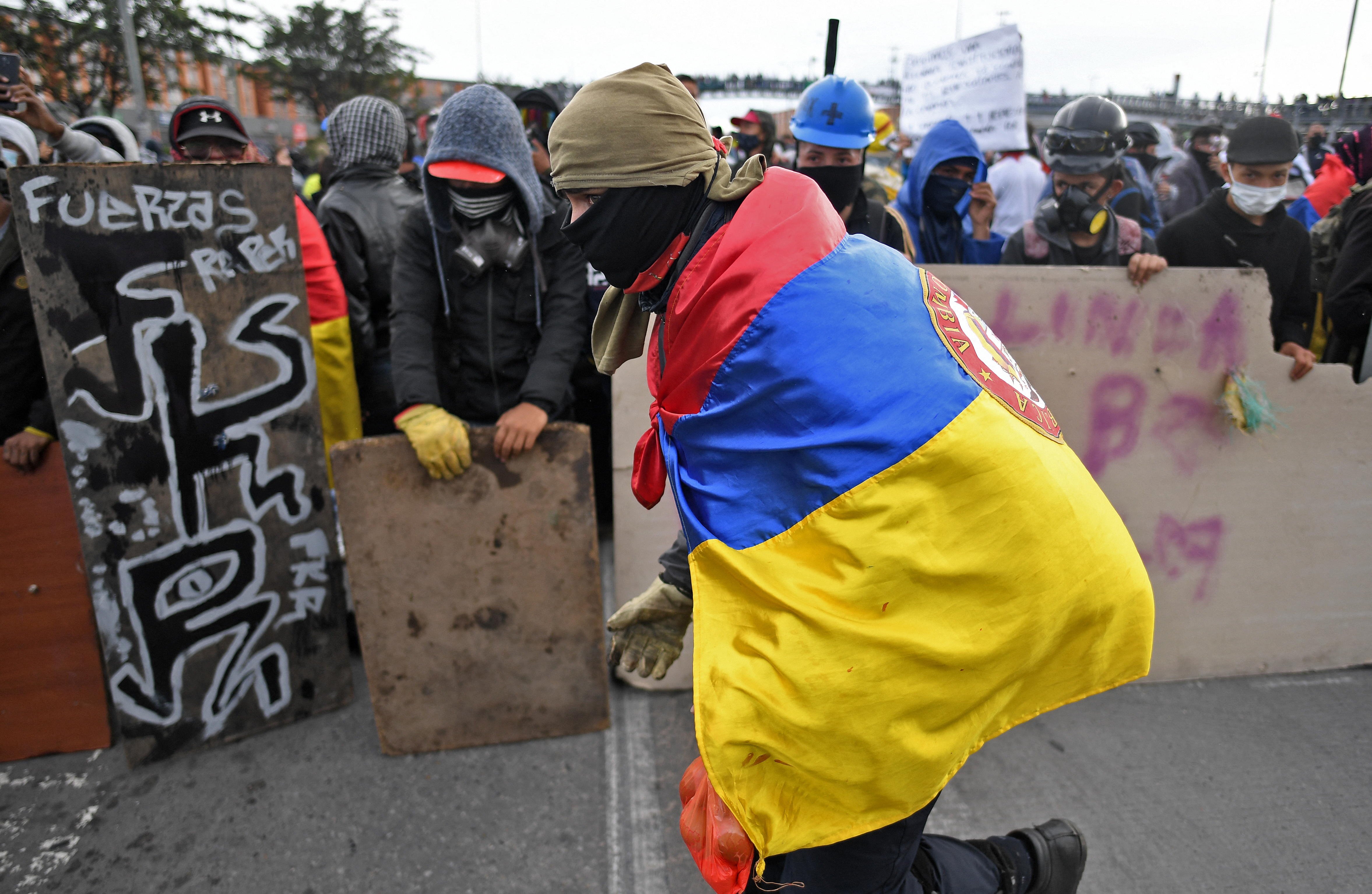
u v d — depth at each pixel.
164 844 1.96
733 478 1.07
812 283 1.00
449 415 2.08
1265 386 2.45
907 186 3.32
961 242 3.43
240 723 2.30
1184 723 2.36
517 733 2.29
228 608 2.23
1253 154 2.70
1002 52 4.12
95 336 1.96
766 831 1.12
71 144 3.10
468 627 2.18
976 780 2.13
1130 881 1.83
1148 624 1.11
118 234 1.94
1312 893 1.80
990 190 3.48
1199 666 2.56
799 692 1.02
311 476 2.29
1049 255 2.95
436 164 2.04
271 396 2.20
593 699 2.30
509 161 2.08
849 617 1.01
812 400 0.98
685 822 1.29
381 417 3.12
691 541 1.12
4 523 2.16
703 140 1.08
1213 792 2.09
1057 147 2.90
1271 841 1.94
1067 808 2.04
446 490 2.08
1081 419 2.43
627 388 2.45
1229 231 2.84
